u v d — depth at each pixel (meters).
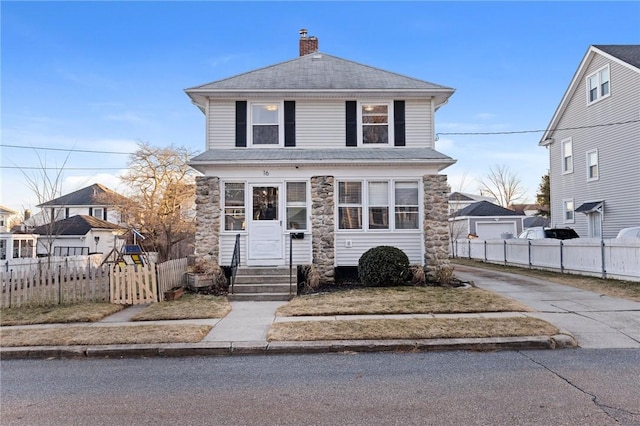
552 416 4.43
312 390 5.34
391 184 14.20
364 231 14.10
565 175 25.86
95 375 6.09
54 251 32.88
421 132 15.33
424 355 6.86
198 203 13.77
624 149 21.11
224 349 7.13
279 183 14.11
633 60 20.72
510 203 56.50
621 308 9.71
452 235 32.75
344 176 14.18
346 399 5.02
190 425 4.36
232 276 12.28
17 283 10.53
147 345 7.24
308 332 7.78
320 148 15.11
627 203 20.92
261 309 10.15
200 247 13.63
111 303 10.71
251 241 13.98
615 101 21.70
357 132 15.22
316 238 13.73
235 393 5.27
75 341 7.47
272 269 13.14
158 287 11.11
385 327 8.02
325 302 10.48
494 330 7.72
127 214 33.47
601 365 6.16
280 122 15.15
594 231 23.39
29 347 7.25
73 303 10.76
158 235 32.59
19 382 5.81
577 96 24.73
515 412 4.54
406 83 15.58
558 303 10.30
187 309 9.95
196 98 15.27
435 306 9.82
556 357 6.62
